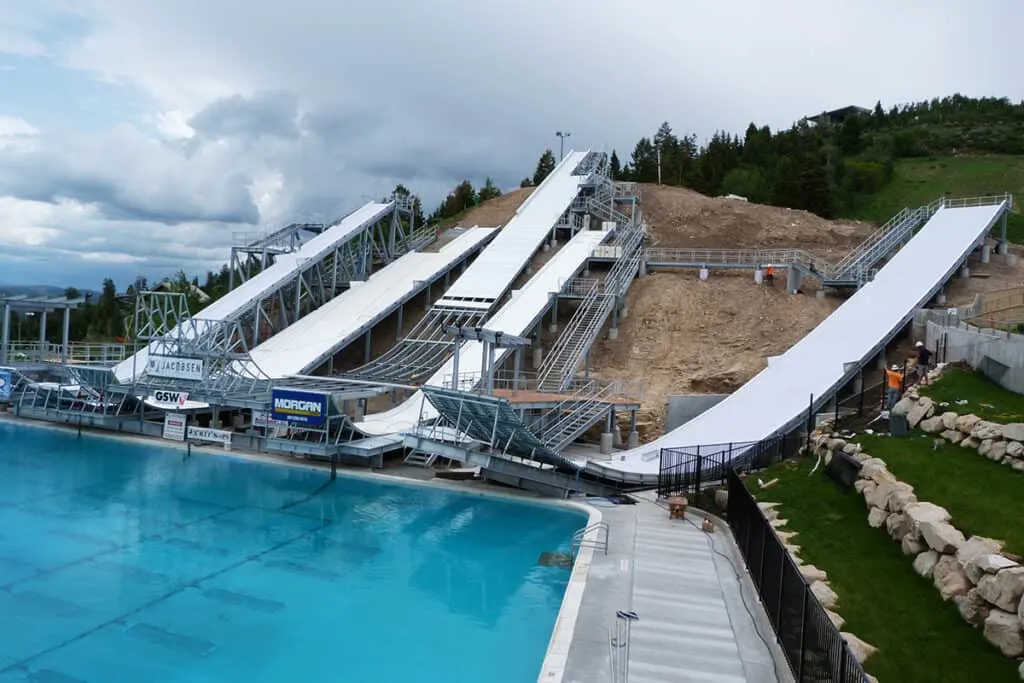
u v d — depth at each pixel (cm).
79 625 1725
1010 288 3684
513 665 1555
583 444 3759
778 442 2869
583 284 5078
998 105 14888
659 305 4762
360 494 2942
